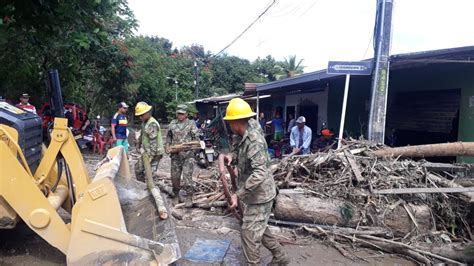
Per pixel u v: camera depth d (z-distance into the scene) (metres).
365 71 6.62
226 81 41.44
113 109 20.42
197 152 10.10
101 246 2.67
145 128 6.00
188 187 6.08
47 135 4.59
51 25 5.52
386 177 4.84
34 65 9.60
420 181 4.89
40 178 3.54
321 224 4.68
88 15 5.80
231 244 4.38
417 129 8.05
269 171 3.22
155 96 28.78
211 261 3.85
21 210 2.95
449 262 3.93
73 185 3.68
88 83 18.44
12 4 5.02
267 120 18.55
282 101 16.02
